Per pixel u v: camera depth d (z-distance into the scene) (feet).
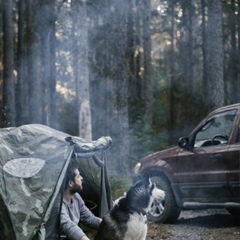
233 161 29.78
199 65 89.51
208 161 31.04
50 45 73.77
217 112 31.81
